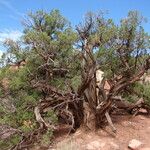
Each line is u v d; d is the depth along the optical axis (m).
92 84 15.93
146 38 15.87
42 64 15.32
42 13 16.67
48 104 15.46
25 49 15.62
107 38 15.18
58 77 16.03
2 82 15.38
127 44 15.88
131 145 14.12
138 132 15.84
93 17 15.30
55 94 15.57
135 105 18.33
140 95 18.59
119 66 16.53
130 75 16.39
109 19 15.74
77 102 15.78
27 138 14.33
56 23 16.69
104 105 15.64
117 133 15.58
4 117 14.27
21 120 14.58
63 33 15.65
